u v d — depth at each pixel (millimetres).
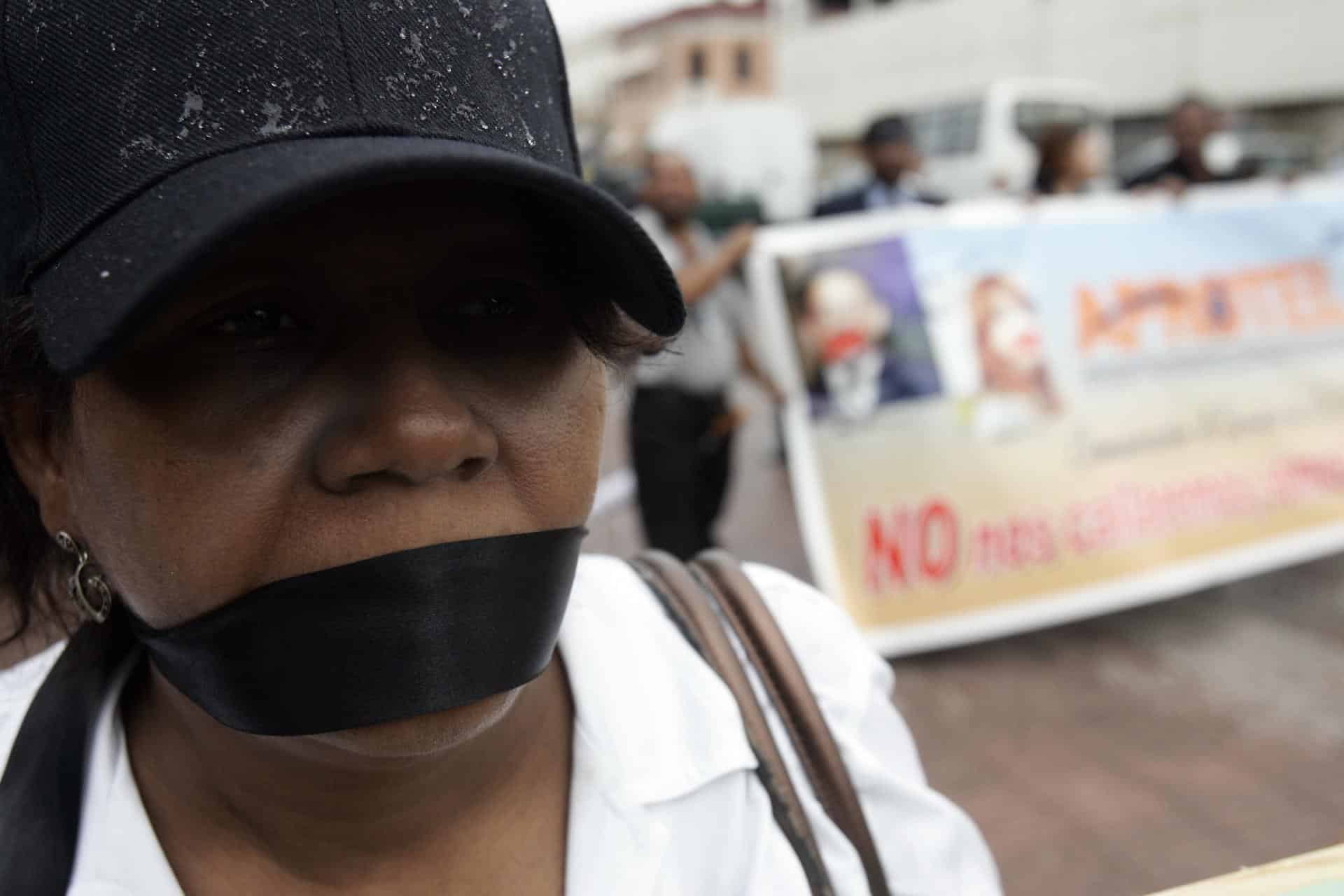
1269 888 746
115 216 527
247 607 557
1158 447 4008
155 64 531
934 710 3262
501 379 603
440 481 569
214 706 593
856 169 16500
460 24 583
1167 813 2688
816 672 927
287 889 700
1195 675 3430
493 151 536
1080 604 3787
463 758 708
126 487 559
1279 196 4387
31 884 704
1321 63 13352
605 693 820
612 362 669
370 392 553
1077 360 3990
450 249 575
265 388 550
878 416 3787
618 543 4523
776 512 5078
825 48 18953
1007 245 3988
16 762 741
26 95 545
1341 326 4352
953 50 16828
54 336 514
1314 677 3379
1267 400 4195
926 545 3738
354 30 546
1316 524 4148
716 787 811
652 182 3697
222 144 529
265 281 543
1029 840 2602
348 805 684
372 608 557
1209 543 3992
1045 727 3131
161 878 688
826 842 832
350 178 493
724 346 3543
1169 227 4215
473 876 735
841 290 3809
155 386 545
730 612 922
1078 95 9125
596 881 755
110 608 688
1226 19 13969
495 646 589
